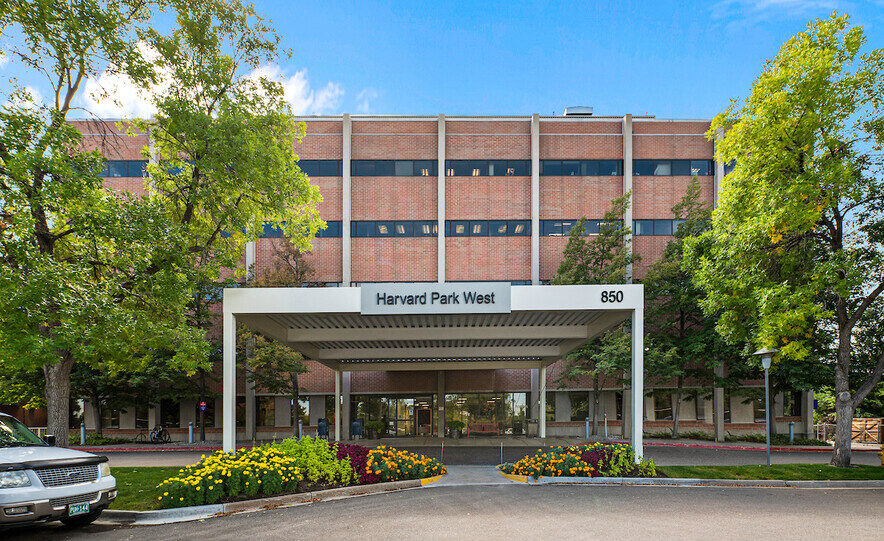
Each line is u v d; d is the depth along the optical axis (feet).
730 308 56.75
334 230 101.24
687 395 100.99
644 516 29.53
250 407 95.61
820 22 50.37
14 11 38.63
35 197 35.88
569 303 47.14
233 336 46.75
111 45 42.96
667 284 87.61
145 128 53.42
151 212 42.32
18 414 100.58
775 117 50.67
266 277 86.33
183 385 92.22
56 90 44.93
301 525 27.61
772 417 91.15
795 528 27.12
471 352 74.02
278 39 54.49
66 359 45.50
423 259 101.35
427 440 89.25
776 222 48.42
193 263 52.29
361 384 98.99
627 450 45.70
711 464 57.72
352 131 102.68
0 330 34.81
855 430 92.79
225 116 49.52
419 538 24.86
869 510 32.09
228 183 52.03
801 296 48.03
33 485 25.08
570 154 103.19
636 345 47.14
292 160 60.85
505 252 101.86
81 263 39.60
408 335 59.16
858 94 50.67
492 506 32.14
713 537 25.14
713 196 102.27
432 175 102.83
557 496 35.65
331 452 40.01
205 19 50.24
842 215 54.24
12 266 36.09
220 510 31.22
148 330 45.60
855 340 72.54
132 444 86.53
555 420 100.63
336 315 51.78
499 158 102.99
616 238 88.17
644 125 103.09
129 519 30.35
